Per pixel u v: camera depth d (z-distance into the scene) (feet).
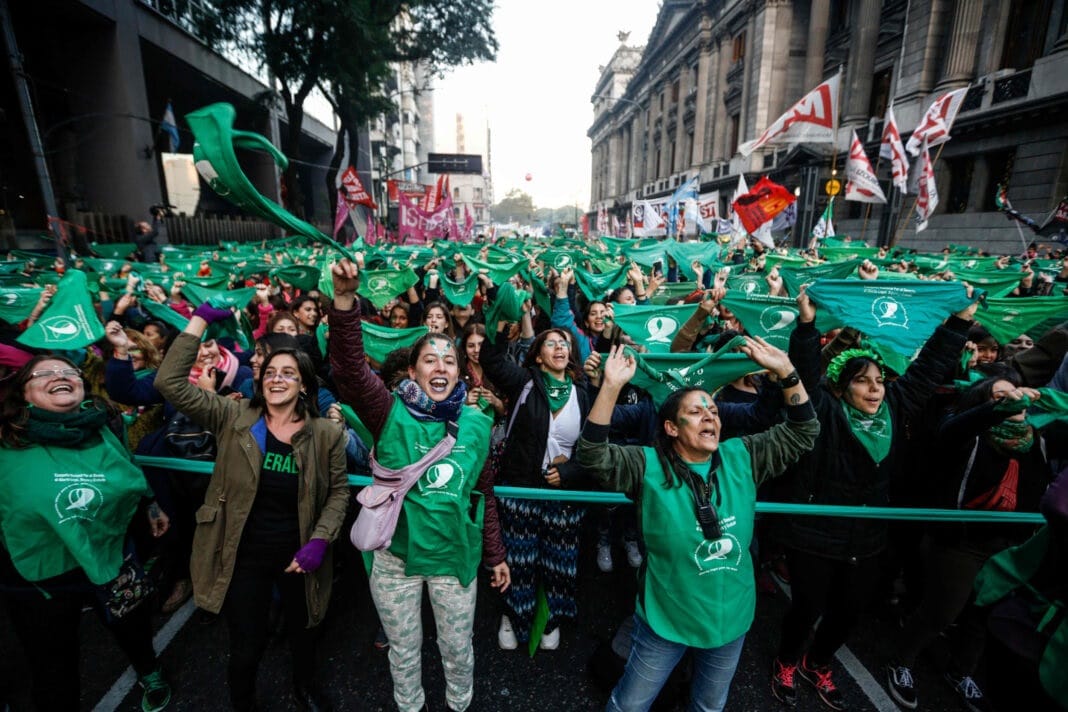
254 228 81.00
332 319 6.72
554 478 8.55
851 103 78.64
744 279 15.44
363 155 150.10
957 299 8.75
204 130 4.73
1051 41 51.24
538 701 8.82
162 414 11.79
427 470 7.09
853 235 76.23
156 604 10.69
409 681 7.75
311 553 7.22
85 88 52.29
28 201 49.85
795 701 8.80
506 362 10.12
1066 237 45.75
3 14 29.22
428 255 33.35
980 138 57.88
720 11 121.19
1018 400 7.74
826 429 8.29
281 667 9.43
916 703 8.85
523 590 9.78
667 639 6.58
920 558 10.41
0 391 7.01
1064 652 5.15
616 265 29.01
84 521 6.95
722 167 119.75
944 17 63.62
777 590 11.82
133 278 10.92
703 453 6.71
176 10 63.00
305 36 62.23
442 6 70.90
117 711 8.52
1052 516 5.27
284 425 7.61
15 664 9.52
